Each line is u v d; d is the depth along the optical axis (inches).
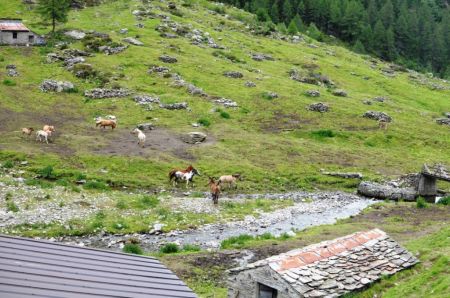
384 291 1078.4
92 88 3646.7
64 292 630.5
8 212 1825.8
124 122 3176.7
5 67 3804.1
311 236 1802.4
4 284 611.8
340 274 1071.6
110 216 1911.9
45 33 4576.8
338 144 3270.2
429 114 4217.5
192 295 727.1
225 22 5994.1
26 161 2426.2
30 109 3225.9
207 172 2615.7
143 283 722.2
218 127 3257.9
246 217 2082.9
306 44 6156.5
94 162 2529.5
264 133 3289.9
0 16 5088.6
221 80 4045.3
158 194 2313.0
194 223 1950.1
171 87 3774.6
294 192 2556.6
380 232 1261.1
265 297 1079.6
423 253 1306.6
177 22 5354.3
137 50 4311.0
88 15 5255.9
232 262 1509.6
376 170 2915.8
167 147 2854.3
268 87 4074.8
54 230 1737.2
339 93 4315.9
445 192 2748.5
